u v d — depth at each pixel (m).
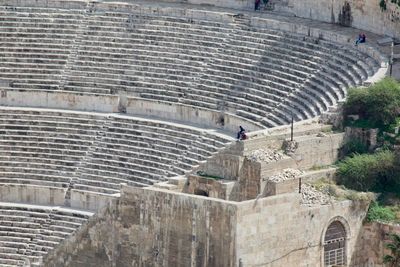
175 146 157.38
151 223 132.12
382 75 145.50
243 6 176.88
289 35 163.75
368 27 163.38
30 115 165.00
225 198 134.38
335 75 153.50
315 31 161.62
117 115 165.25
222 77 163.88
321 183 133.50
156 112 165.38
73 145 161.25
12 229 152.88
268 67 161.88
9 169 160.00
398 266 129.75
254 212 125.44
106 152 159.50
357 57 154.00
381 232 131.12
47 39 174.50
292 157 134.50
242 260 125.12
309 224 128.88
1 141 162.50
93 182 156.38
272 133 137.62
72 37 174.38
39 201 157.25
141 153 158.00
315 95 152.25
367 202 132.00
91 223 137.12
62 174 158.62
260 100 158.12
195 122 162.38
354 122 139.62
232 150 135.62
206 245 127.44
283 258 127.62
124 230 134.62
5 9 176.75
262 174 132.38
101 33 174.12
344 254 131.62
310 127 138.88
